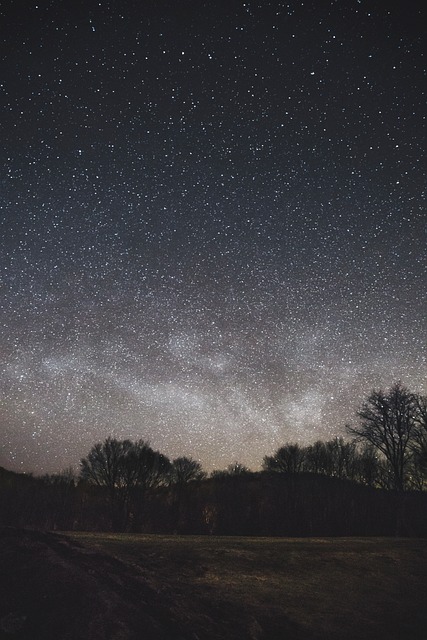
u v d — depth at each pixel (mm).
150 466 46594
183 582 13992
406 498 43594
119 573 13203
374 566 18312
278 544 19344
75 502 43656
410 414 41906
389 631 13516
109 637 10219
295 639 12219
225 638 11312
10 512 40406
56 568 12477
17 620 10508
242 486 49500
